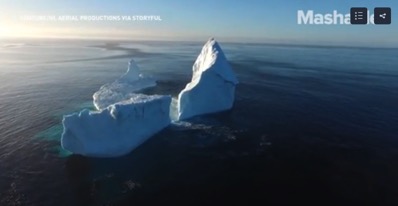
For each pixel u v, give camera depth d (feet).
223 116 126.11
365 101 154.81
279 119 124.57
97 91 171.01
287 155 93.61
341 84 197.16
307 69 264.72
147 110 100.78
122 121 92.32
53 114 129.80
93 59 370.53
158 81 199.72
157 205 69.21
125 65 304.71
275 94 164.96
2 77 219.61
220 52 139.95
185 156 91.61
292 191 75.10
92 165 85.46
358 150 97.60
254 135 107.65
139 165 86.12
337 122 122.93
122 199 71.10
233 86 135.64
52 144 98.53
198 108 125.59
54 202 69.51
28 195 71.77
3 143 99.25
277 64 300.61
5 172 81.25
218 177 80.89
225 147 97.86
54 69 266.57
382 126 119.14
